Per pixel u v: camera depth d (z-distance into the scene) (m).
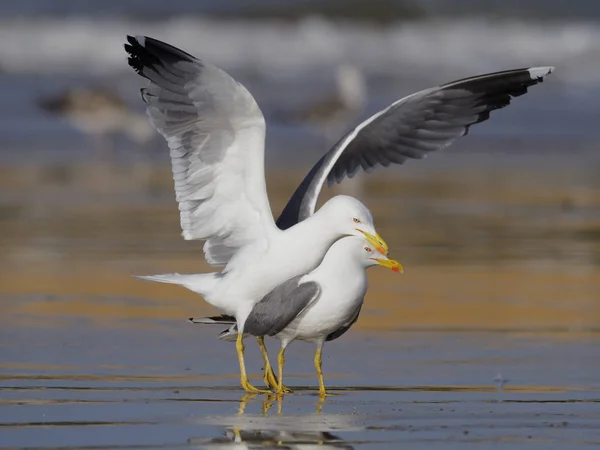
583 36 58.41
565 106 42.47
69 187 26.42
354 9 59.44
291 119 36.97
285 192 24.73
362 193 26.16
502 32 58.78
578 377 11.38
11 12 56.69
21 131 36.78
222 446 8.98
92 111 34.72
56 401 10.32
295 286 10.84
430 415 9.98
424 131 12.40
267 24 58.22
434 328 13.73
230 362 12.16
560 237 20.70
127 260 17.97
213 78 10.26
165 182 27.78
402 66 53.75
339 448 8.95
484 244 19.91
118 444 8.95
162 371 11.63
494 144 34.88
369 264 11.00
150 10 58.53
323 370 11.84
